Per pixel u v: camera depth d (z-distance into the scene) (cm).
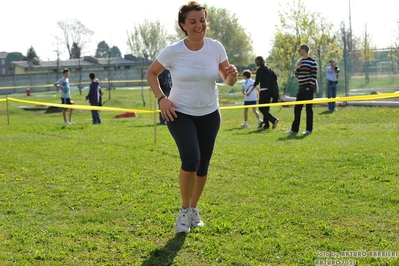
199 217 504
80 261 426
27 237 482
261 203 572
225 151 916
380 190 600
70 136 1250
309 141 1032
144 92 4144
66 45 6581
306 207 547
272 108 1956
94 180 715
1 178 741
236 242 455
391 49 2422
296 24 3136
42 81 5603
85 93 4347
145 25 5809
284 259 416
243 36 7719
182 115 472
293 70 2366
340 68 2344
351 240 450
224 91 4009
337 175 689
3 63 11456
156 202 590
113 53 10719
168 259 422
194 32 457
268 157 840
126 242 466
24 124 1698
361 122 1383
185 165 464
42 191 661
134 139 1142
